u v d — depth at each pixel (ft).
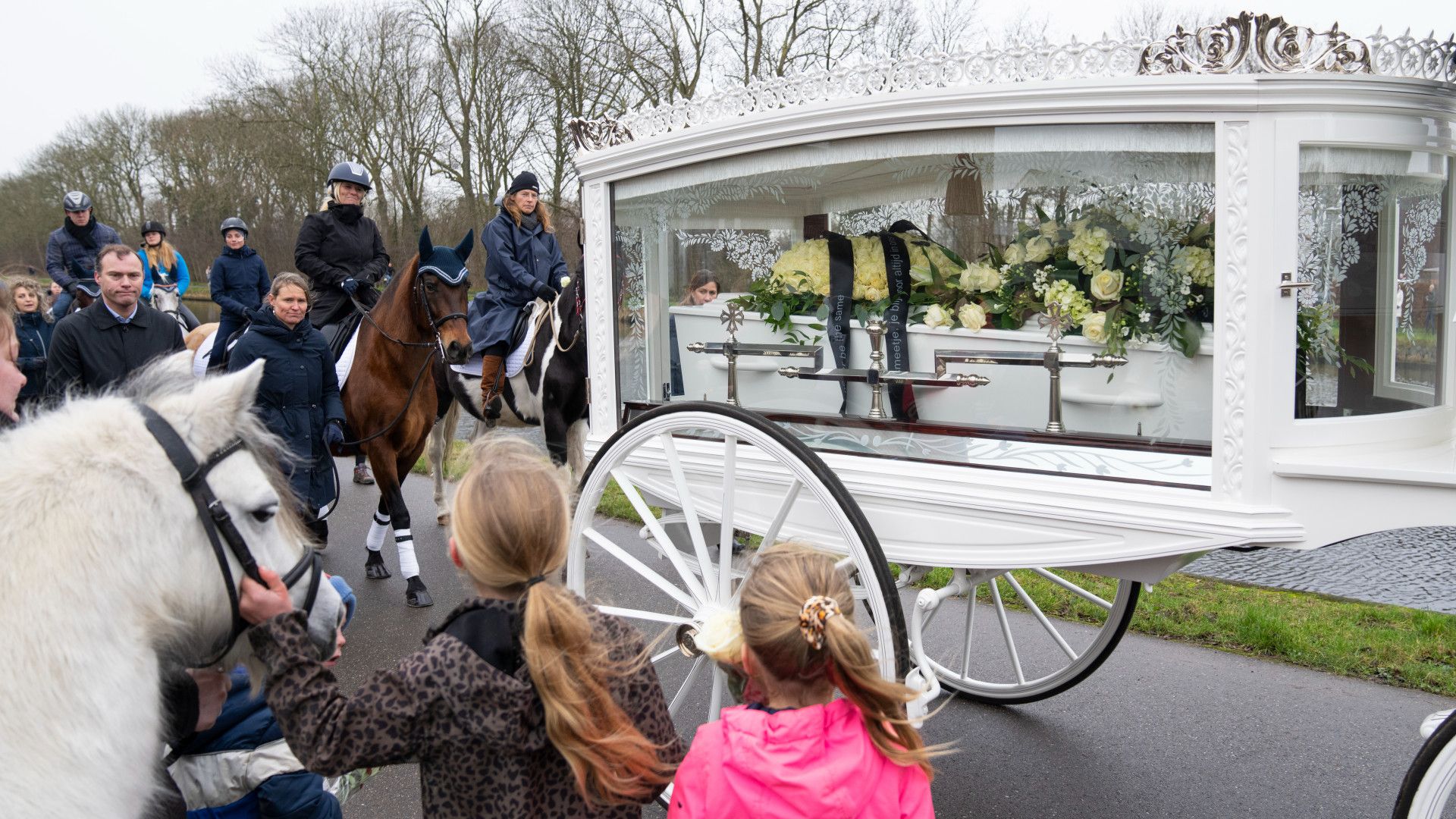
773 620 5.56
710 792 5.44
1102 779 11.27
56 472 4.81
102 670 4.67
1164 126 8.11
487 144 58.03
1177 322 8.43
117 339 13.97
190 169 67.77
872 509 9.70
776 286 10.68
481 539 5.23
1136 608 16.30
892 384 10.05
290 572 5.79
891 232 9.94
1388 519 7.63
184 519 5.09
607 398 12.12
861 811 5.31
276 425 15.38
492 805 5.16
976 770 11.51
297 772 6.85
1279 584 17.72
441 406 21.70
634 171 11.38
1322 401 8.30
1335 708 12.89
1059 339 9.06
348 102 59.82
